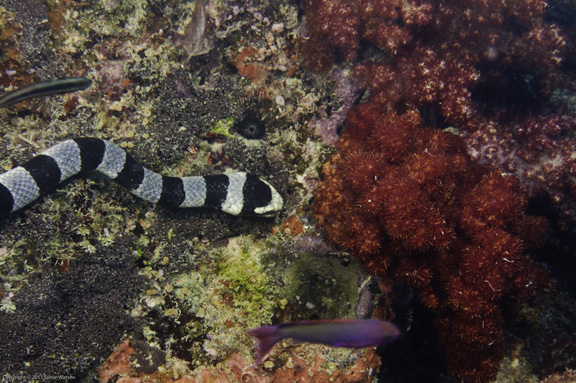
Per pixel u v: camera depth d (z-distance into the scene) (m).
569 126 1.10
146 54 1.03
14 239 0.95
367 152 1.00
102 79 1.01
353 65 1.07
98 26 1.02
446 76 1.05
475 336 0.96
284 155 1.05
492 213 0.97
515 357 1.10
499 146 1.07
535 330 1.10
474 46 1.08
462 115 1.05
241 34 1.04
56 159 0.96
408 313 1.03
